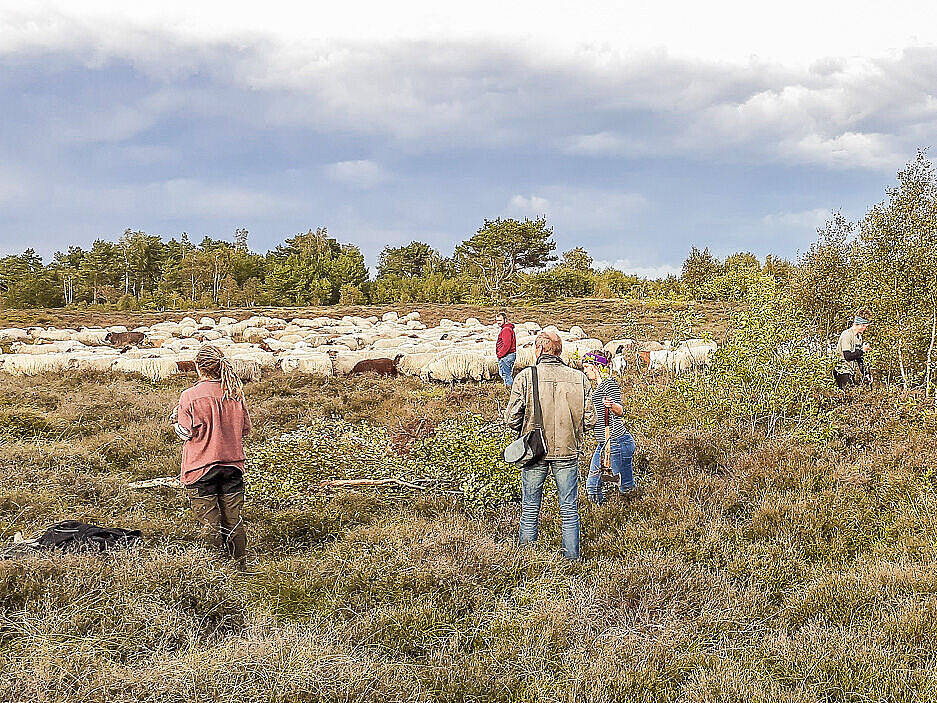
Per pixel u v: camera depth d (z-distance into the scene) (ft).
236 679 13.24
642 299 204.23
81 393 50.16
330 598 17.07
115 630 14.71
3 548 18.66
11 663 13.14
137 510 24.13
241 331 113.19
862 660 14.40
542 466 20.52
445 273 377.30
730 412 34.17
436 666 14.37
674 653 14.93
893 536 20.99
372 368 65.21
